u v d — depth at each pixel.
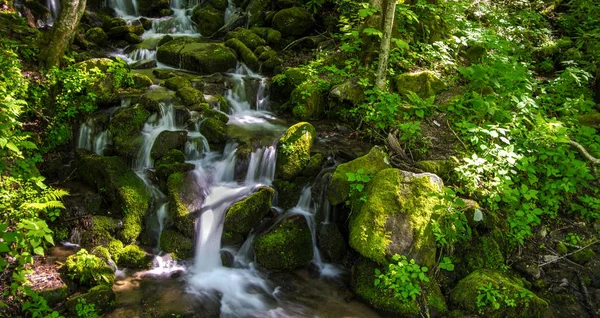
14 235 3.83
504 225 5.86
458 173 5.94
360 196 5.74
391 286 4.98
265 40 10.08
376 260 5.20
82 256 5.16
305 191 6.38
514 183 6.27
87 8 10.57
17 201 5.12
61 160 6.70
